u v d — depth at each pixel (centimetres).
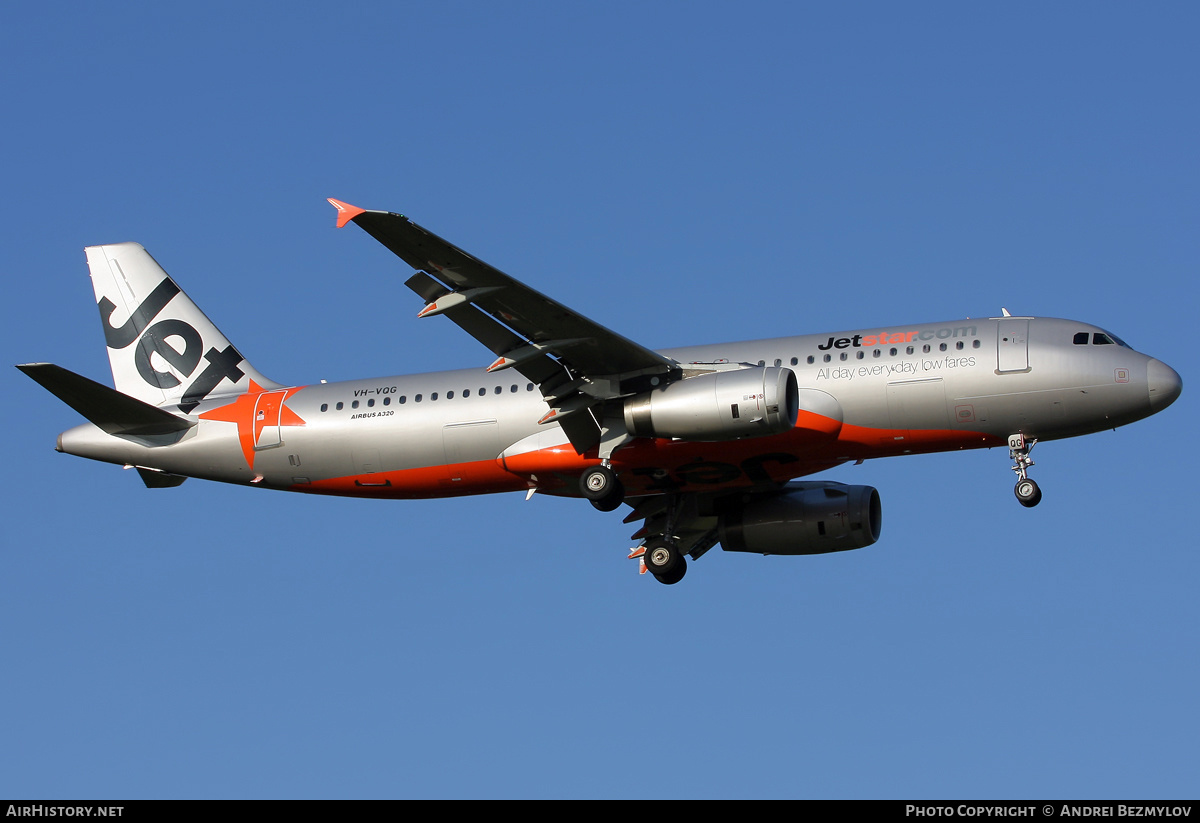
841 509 10956
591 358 9662
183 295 12000
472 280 8919
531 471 10450
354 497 11262
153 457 11275
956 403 9706
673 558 10906
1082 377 9562
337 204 8188
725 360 10169
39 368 10069
